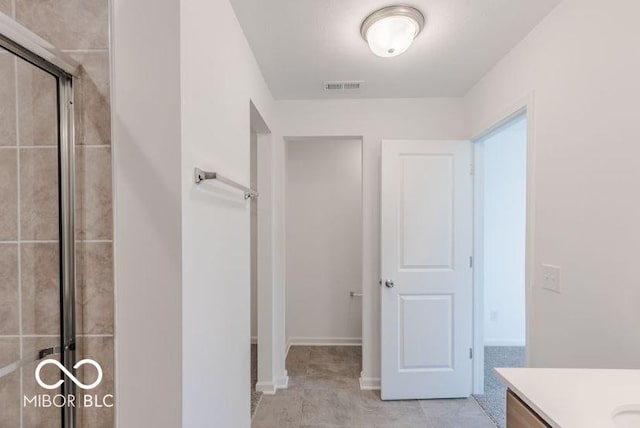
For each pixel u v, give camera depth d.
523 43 1.73
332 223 3.54
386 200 2.44
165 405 0.92
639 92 1.07
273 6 1.46
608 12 1.18
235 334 1.46
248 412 1.67
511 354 3.23
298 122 2.61
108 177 0.94
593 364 1.25
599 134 1.23
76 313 0.94
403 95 2.52
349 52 1.88
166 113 0.92
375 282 2.58
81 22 0.93
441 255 2.45
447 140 2.46
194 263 1.01
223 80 1.33
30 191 0.91
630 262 1.10
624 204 1.12
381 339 2.43
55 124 0.90
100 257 0.94
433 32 1.68
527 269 1.65
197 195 1.04
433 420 2.15
